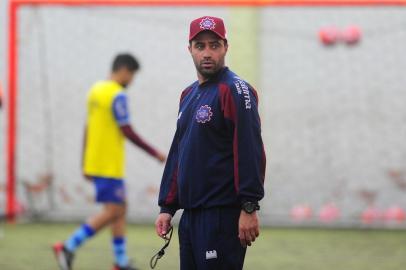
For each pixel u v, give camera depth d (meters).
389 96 33.53
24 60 34.62
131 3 33.62
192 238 11.79
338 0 32.53
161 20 34.88
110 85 22.06
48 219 34.59
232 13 34.31
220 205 11.51
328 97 33.88
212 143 11.56
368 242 28.25
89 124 22.39
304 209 33.75
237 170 11.22
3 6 35.38
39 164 34.84
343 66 33.84
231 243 11.52
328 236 30.06
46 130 34.84
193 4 32.97
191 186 11.66
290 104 34.00
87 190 34.78
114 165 21.91
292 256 24.67
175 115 34.91
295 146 34.00
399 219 33.12
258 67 34.12
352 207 33.69
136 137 21.91
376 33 33.66
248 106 11.28
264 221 33.47
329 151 33.84
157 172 34.88
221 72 11.76
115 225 22.03
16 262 23.31
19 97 34.69
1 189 35.31
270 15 34.09
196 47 11.70
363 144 33.69
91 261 23.81
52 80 34.78
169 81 34.91
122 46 34.94
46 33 34.72
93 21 34.91
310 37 33.97
